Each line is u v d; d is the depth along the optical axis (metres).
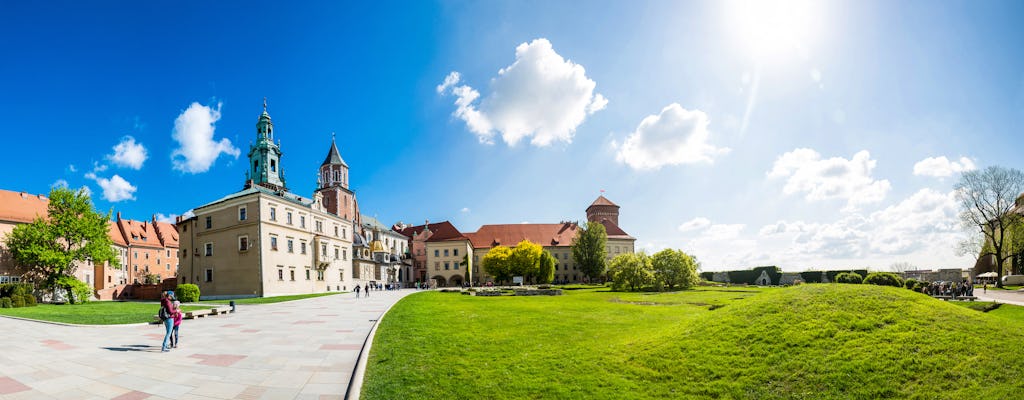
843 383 9.81
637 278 61.47
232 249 57.16
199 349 15.29
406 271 117.69
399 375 11.27
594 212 132.88
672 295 47.72
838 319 12.34
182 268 64.94
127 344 16.34
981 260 81.69
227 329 20.67
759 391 9.98
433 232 129.38
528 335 16.77
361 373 11.59
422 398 9.72
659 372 11.37
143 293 65.50
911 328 11.44
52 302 51.03
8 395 10.01
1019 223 62.88
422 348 14.34
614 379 10.95
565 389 10.30
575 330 18.06
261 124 85.44
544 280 96.56
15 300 39.38
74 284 49.38
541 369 11.77
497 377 11.09
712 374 10.94
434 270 112.31
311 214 65.44
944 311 12.28
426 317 22.64
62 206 50.75
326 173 104.56
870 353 10.65
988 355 10.02
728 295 46.62
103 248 52.00
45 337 18.09
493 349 14.17
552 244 124.75
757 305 14.50
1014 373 9.34
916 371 9.85
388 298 45.88
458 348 14.30
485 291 51.81
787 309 13.57
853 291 13.93
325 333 19.12
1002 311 26.75
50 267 50.44
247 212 56.19
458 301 36.06
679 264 64.44
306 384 10.99
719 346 12.30
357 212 108.38
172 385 10.86
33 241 48.44
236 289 55.88
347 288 74.12
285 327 21.31
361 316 26.53
